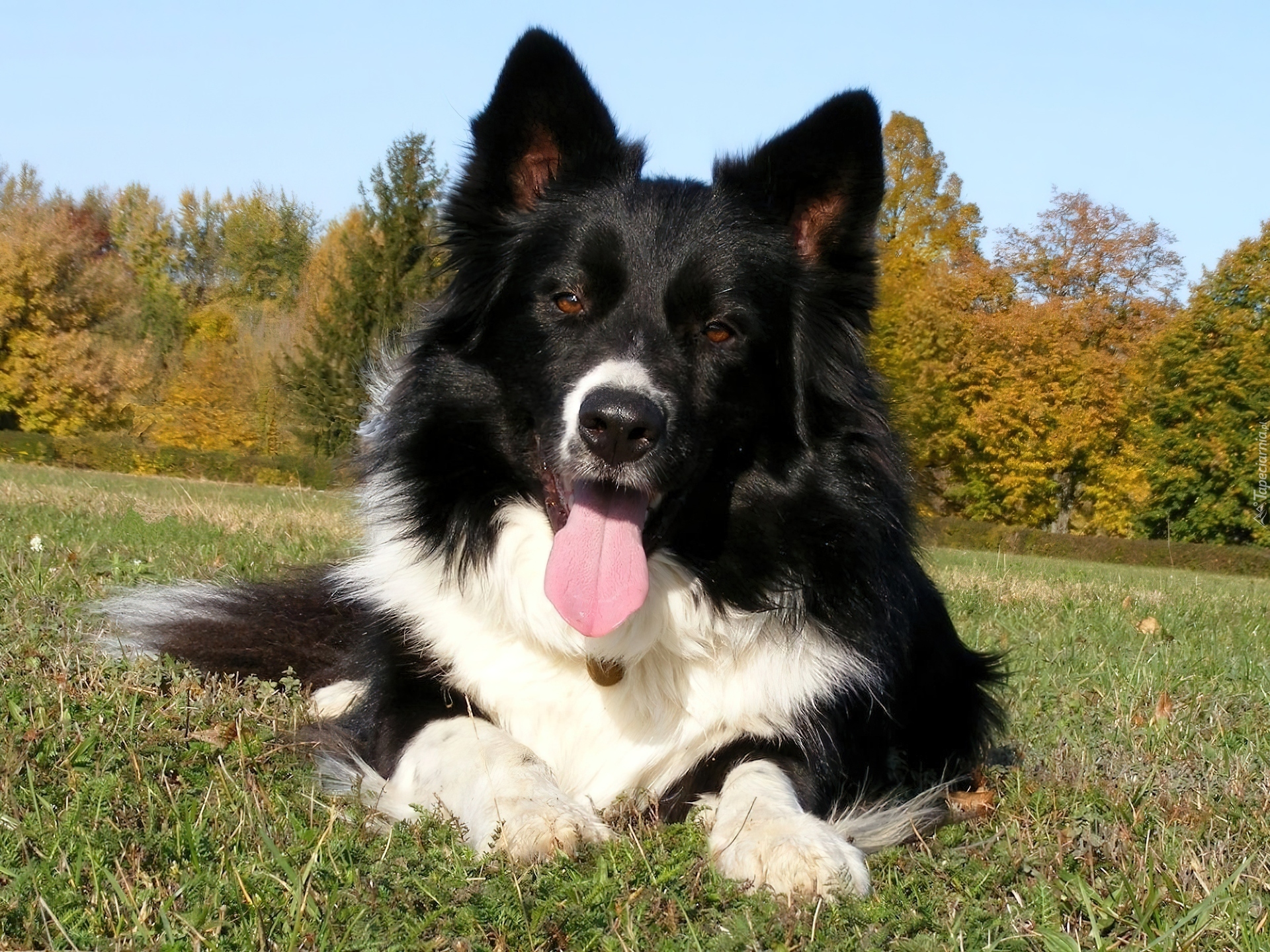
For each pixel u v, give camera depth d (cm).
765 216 92
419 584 91
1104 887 77
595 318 88
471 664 89
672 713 87
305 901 70
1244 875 79
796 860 75
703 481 88
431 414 91
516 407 89
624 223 89
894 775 95
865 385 92
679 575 87
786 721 87
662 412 84
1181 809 86
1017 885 77
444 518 90
